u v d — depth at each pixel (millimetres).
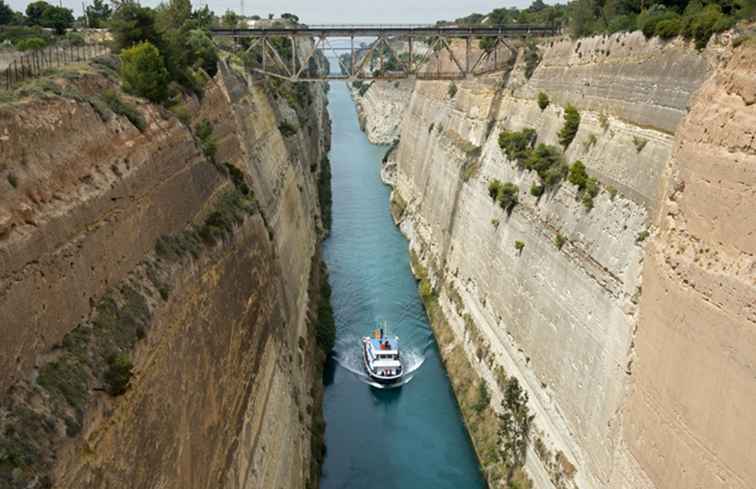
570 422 27922
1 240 12602
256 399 25031
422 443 36719
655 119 27453
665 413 19672
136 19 28891
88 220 15984
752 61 17828
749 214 16875
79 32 43062
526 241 36594
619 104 31031
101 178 17297
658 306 20953
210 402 20109
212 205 26312
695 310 18609
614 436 23828
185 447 17641
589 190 30266
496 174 45156
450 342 45562
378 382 41875
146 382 16062
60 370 13375
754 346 16078
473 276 45281
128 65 23844
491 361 38188
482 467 33906
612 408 24391
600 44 35250
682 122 22500
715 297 17734
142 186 19641
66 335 14195
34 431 11969
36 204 14219
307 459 31828
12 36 33938
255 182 37562
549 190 35156
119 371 14539
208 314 21594
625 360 23984
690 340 18734
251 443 23375
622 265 25906
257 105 48656
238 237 27375
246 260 27797
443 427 38062
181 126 25297
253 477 22766
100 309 15672
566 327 29734
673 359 19547
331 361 44750
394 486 33281
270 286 31719
